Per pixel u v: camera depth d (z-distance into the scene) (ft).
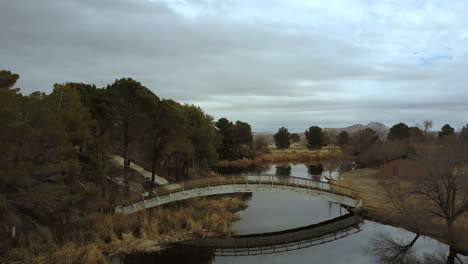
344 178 183.83
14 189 58.65
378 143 252.01
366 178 183.01
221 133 276.82
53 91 78.38
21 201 57.82
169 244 78.07
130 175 103.35
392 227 92.73
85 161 81.20
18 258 60.18
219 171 220.23
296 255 74.33
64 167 65.51
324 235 88.43
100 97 101.55
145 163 151.02
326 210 116.78
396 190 101.30
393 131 311.47
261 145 368.68
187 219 88.28
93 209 85.15
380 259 70.59
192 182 108.27
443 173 74.84
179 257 72.02
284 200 135.23
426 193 77.77
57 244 66.95
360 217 103.65
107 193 97.81
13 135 55.77
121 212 86.94
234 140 288.10
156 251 73.15
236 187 104.58
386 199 115.75
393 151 222.89
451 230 74.69
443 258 69.36
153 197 96.27
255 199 137.39
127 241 74.18
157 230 81.51
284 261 70.69
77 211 72.64
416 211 82.74
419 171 93.09
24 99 68.69
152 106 95.04
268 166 266.36
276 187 106.11
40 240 66.23
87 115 82.28
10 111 53.83
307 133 405.80
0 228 63.72
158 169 154.61
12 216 56.54
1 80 63.31
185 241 80.12
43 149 63.57
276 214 110.63
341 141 383.45
